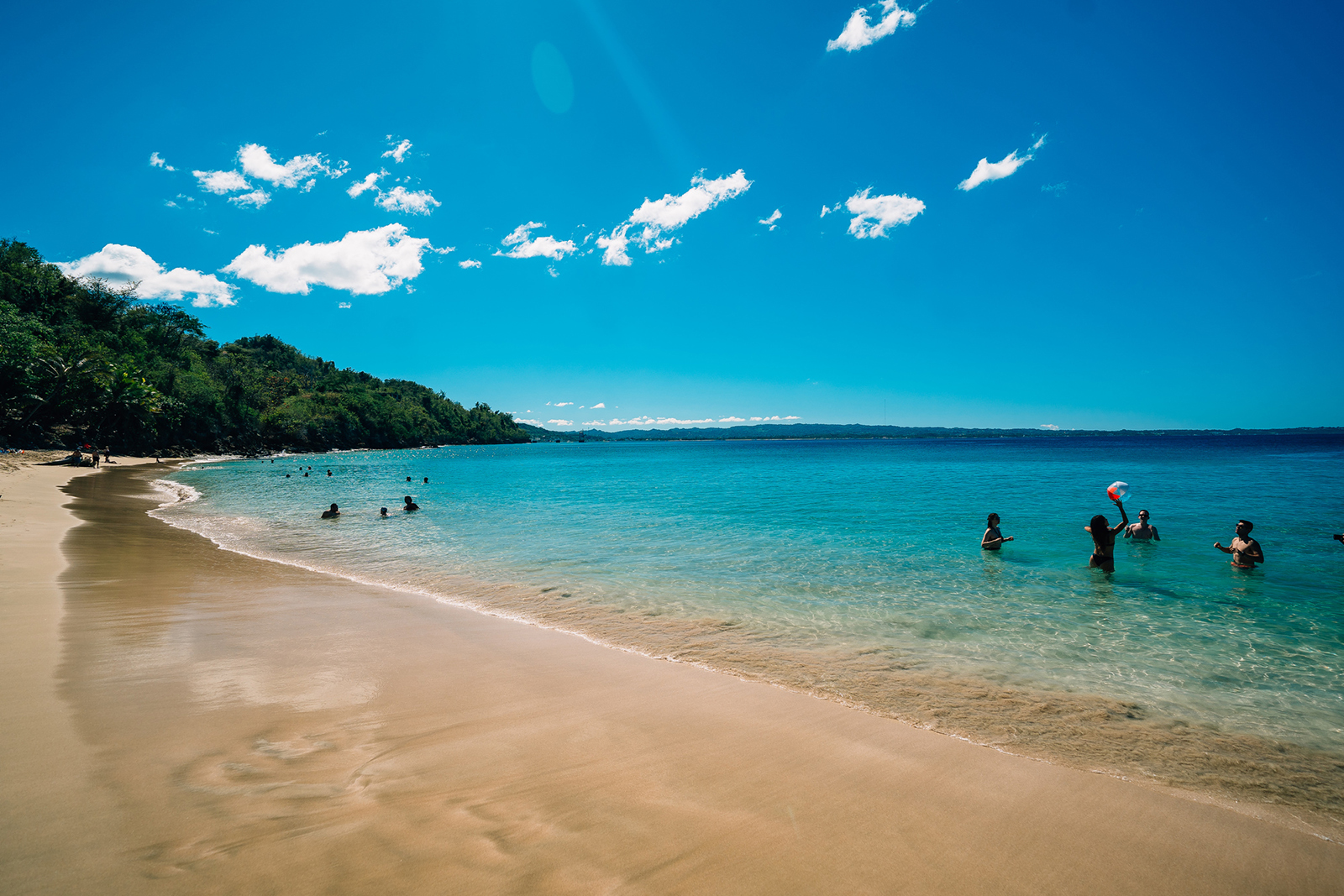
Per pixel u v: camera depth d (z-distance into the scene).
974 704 5.46
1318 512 18.17
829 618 8.40
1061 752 4.54
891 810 3.60
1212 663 6.66
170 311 93.38
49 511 18.11
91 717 4.42
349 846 2.96
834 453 96.62
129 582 9.45
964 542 14.46
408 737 4.36
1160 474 35.41
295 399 111.00
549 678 5.85
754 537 15.55
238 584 9.91
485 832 3.16
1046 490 27.56
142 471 48.84
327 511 20.00
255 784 3.55
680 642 7.28
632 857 3.01
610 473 51.06
